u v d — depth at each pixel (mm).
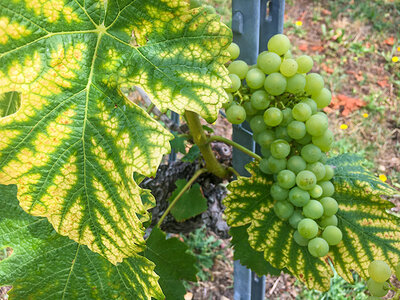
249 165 380
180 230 521
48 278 327
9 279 321
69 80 260
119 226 272
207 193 490
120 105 263
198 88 267
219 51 265
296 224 353
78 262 331
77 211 270
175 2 256
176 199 445
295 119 340
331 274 372
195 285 854
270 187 381
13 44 245
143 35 267
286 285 862
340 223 372
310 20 1426
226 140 412
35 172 259
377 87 1258
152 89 267
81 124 262
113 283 328
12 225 330
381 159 1096
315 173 343
